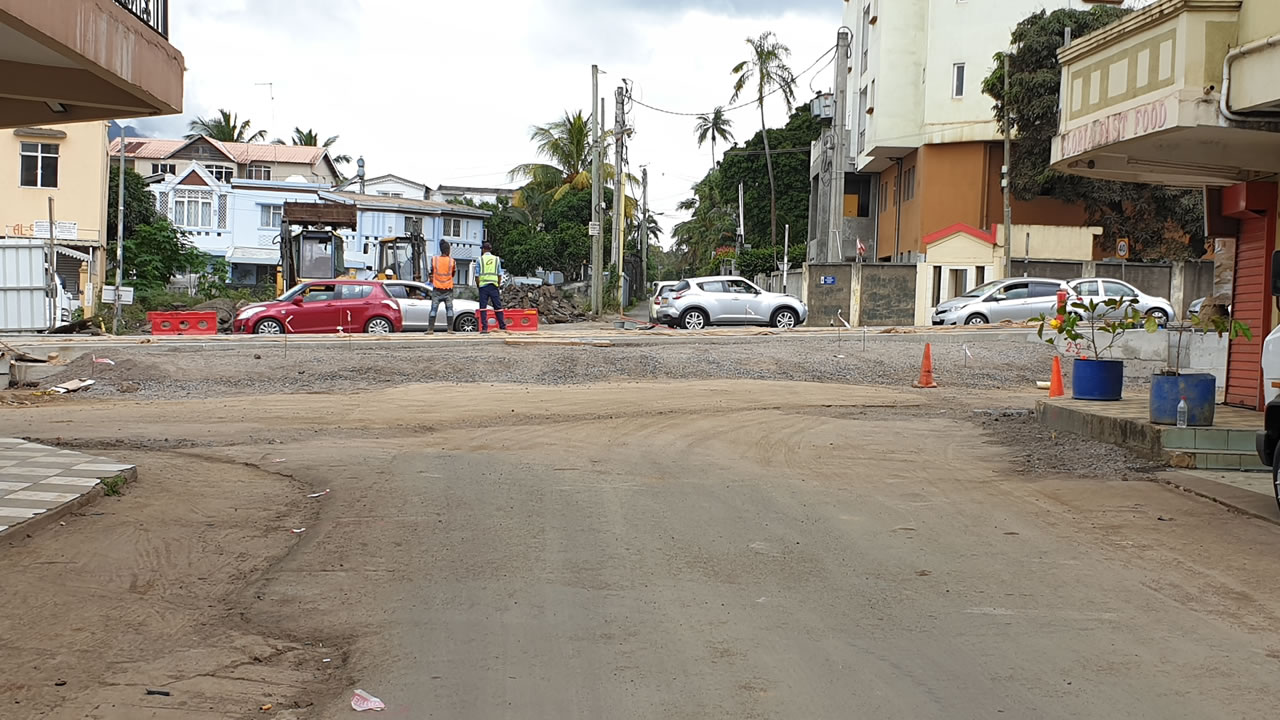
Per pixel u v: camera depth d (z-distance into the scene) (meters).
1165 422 11.64
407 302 28.48
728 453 12.34
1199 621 6.05
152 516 8.52
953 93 43.44
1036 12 41.81
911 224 46.59
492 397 17.66
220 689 5.02
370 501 9.32
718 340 25.03
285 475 10.64
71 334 26.30
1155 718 4.65
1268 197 13.24
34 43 8.91
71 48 8.04
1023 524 8.59
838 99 53.38
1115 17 38.31
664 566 7.25
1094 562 7.38
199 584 6.76
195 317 27.56
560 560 7.38
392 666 5.31
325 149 75.56
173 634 5.80
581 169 71.00
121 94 10.45
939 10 43.38
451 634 5.80
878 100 45.47
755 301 31.14
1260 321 13.41
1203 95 10.98
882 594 6.61
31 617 5.97
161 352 21.61
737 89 62.69
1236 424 11.59
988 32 42.62
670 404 17.02
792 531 8.30
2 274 24.39
